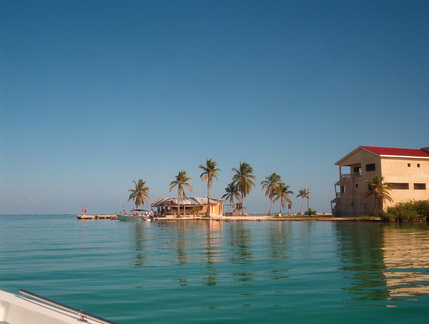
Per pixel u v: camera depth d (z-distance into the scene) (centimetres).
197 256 1766
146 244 2503
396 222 5519
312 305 855
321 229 4047
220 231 3972
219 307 847
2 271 1377
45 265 1527
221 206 10188
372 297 923
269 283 1098
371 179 6262
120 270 1373
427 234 3139
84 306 866
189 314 795
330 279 1147
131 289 1040
